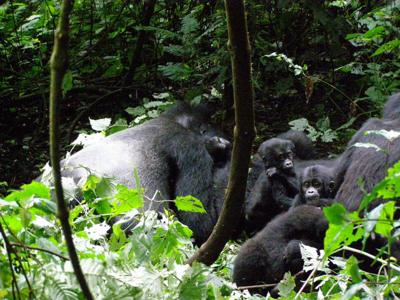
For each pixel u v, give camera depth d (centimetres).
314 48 1041
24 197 452
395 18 941
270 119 1043
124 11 1107
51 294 373
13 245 359
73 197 545
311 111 1046
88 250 456
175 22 1122
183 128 821
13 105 1104
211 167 805
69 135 1001
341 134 956
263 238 599
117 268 422
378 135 602
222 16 965
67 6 293
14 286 379
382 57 1015
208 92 1083
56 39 292
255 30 982
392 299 429
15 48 1120
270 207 782
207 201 786
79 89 1112
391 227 358
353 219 340
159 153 783
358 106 934
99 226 515
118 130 895
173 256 488
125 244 516
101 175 550
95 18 1140
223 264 641
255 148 958
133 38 1136
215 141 817
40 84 1083
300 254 564
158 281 427
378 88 919
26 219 392
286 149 780
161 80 1116
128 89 1111
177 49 1016
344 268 455
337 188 658
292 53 1041
